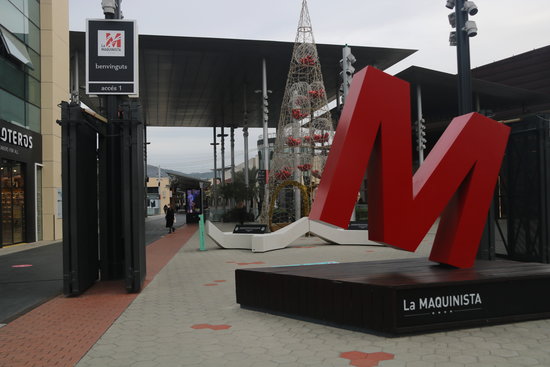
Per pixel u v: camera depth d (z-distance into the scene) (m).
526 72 53.31
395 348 4.59
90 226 8.99
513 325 5.41
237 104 50.16
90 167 9.04
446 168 6.21
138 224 8.21
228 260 13.01
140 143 8.60
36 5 22.20
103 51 9.16
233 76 39.66
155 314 6.43
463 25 10.77
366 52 35.50
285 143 28.61
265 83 34.84
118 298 7.66
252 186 42.75
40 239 22.08
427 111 50.78
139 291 8.16
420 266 6.79
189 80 40.34
